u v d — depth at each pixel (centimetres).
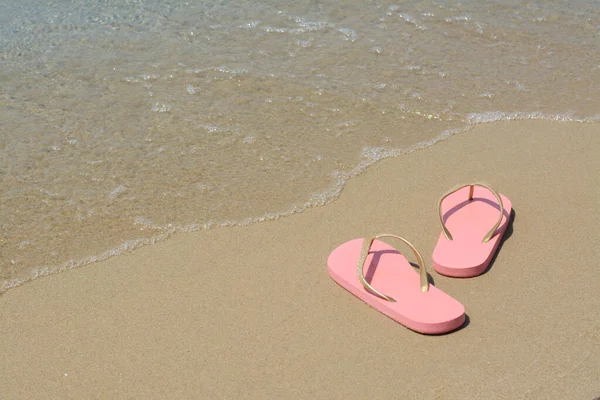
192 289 189
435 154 230
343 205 212
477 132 239
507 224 202
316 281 191
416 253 183
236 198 214
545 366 173
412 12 302
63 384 171
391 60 273
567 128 241
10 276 193
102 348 177
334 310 184
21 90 255
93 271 194
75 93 254
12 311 185
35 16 296
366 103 251
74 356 176
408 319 178
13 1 306
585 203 211
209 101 251
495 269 192
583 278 190
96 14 298
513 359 174
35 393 170
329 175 222
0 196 214
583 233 202
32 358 176
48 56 272
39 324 182
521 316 182
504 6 307
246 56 274
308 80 262
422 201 213
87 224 206
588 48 281
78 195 215
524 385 169
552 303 185
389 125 242
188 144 233
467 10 304
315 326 181
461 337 178
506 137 237
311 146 233
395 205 212
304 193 216
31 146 231
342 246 194
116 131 238
